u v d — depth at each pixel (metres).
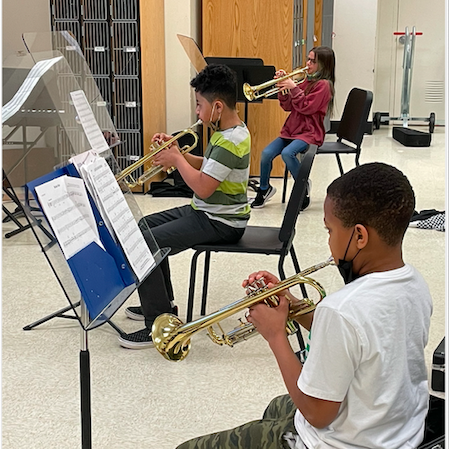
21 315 2.88
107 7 4.84
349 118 4.84
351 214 1.18
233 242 2.55
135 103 4.97
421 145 7.50
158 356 2.50
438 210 4.54
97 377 2.33
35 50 2.46
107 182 1.56
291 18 5.39
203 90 2.51
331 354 1.12
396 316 1.15
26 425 2.03
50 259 1.29
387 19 9.11
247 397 2.20
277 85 4.57
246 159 2.52
